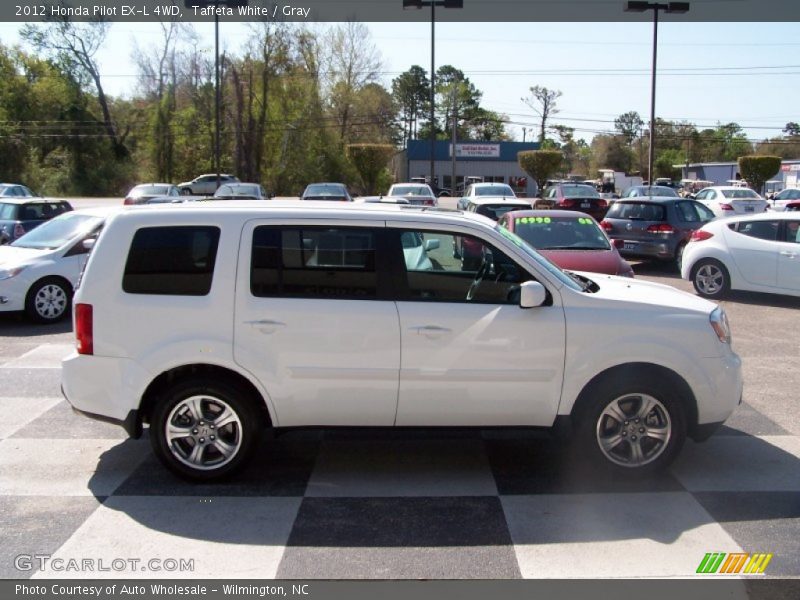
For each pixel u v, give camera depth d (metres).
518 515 4.74
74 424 6.48
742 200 27.83
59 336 10.09
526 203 15.95
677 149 102.94
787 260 12.09
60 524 4.63
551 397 5.12
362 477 5.36
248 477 5.34
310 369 5.02
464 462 5.65
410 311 5.04
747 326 10.73
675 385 5.17
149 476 5.36
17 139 57.50
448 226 5.19
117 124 64.50
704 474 5.39
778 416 6.73
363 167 56.34
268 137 57.44
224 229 5.10
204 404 5.12
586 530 4.54
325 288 5.08
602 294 5.34
